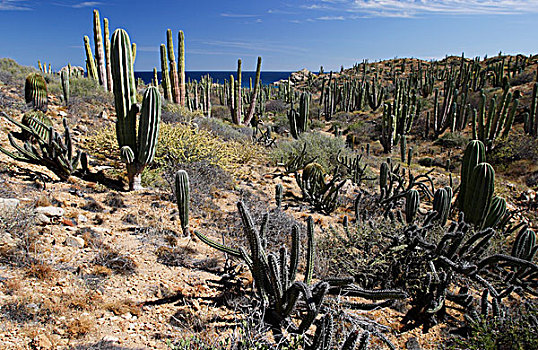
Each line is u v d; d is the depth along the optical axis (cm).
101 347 302
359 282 511
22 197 548
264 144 1491
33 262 396
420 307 461
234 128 1828
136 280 421
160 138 830
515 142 1967
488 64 5791
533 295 521
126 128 688
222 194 789
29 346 288
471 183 687
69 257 431
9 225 438
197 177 797
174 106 1512
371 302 477
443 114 2841
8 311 318
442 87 4659
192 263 490
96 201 629
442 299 441
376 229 551
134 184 715
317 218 769
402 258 502
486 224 709
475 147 722
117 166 800
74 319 329
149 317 360
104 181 733
